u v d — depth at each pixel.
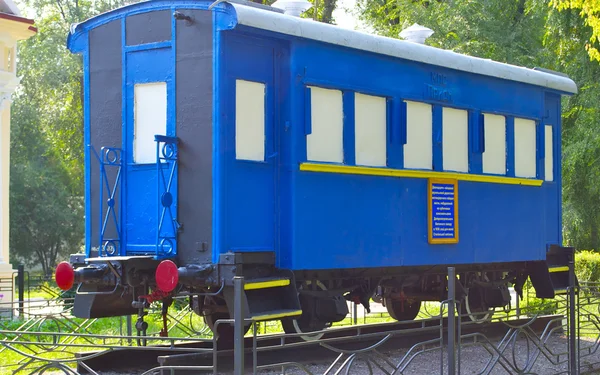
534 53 23.39
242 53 7.99
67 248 43.03
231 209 7.82
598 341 9.45
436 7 24.12
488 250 10.83
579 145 20.17
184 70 8.08
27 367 8.70
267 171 8.21
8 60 16.45
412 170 9.61
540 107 11.91
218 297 8.54
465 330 11.46
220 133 7.75
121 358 8.43
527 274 12.27
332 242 8.58
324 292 9.10
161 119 8.28
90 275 8.12
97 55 8.84
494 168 11.02
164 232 8.09
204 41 7.94
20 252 39.44
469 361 9.48
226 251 7.75
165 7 8.25
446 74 10.25
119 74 8.64
